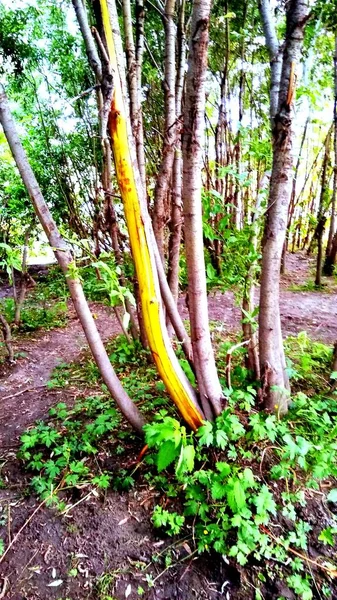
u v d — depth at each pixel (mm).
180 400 1839
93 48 1530
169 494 1804
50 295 5781
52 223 1641
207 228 2201
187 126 1535
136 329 3365
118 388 1958
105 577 1510
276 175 1892
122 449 2086
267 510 1668
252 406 2174
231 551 1496
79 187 6250
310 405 2111
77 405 2584
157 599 1437
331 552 1541
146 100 4246
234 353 2506
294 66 1729
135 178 1526
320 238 5176
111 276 1599
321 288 5250
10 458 2172
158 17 3635
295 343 3301
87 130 5273
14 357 3658
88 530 1694
